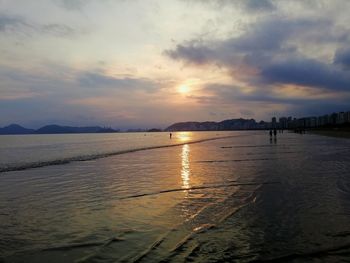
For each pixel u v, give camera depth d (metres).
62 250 7.61
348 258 6.86
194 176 19.02
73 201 12.72
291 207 11.00
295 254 7.08
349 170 20.25
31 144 76.00
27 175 20.55
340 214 10.04
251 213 10.38
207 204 11.80
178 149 48.84
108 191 14.72
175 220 9.83
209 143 67.56
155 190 14.77
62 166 25.81
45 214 10.80
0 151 48.09
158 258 7.04
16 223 9.78
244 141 72.19
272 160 27.41
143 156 35.78
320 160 26.81
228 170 21.39
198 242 7.91
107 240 8.20
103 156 36.25
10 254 7.41
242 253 7.20
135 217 10.26
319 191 13.67
